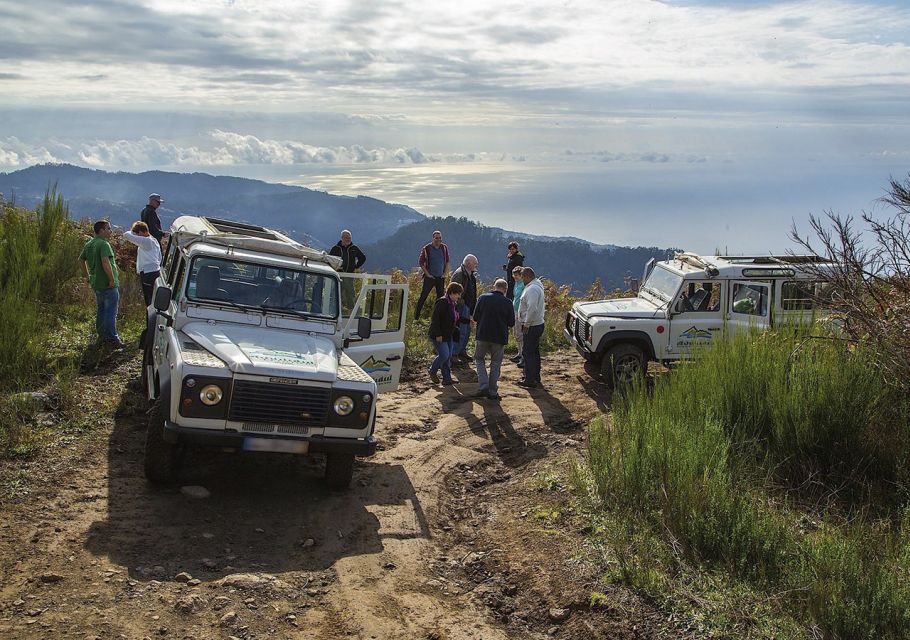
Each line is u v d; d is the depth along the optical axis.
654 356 11.40
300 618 4.73
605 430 7.62
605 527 5.88
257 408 6.32
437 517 6.76
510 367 13.31
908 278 6.97
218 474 7.18
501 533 6.28
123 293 14.37
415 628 4.73
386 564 5.66
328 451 6.54
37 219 15.20
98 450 7.28
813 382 7.11
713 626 4.48
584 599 4.93
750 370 7.62
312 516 6.45
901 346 7.00
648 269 12.95
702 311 11.37
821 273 7.52
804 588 4.62
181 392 6.16
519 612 4.99
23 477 6.36
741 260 11.79
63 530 5.51
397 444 8.71
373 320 8.65
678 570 5.13
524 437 9.23
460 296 12.70
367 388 6.66
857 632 4.30
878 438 6.73
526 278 11.99
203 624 4.49
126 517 5.89
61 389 8.38
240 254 7.74
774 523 5.43
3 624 4.20
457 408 10.41
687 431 6.72
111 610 4.50
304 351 7.05
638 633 4.54
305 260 8.06
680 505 5.58
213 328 7.22
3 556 5.02
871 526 5.60
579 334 12.29
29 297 12.14
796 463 6.80
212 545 5.64
